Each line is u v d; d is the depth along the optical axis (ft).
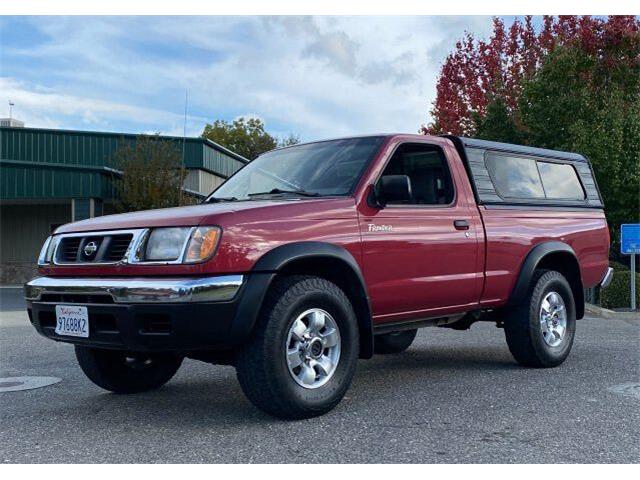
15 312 46.57
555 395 17.29
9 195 84.38
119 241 14.80
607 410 15.67
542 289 20.94
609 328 32.60
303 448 12.84
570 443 13.11
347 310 15.40
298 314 14.60
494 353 24.56
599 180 48.26
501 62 71.97
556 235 21.84
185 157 98.32
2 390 18.84
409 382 19.13
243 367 14.24
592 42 54.95
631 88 54.54
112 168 92.63
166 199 84.53
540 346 20.80
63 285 14.97
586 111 51.60
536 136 54.08
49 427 14.76
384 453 12.50
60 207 97.45
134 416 15.64
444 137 19.61
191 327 13.42
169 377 18.79
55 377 20.88
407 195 15.69
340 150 17.92
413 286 17.25
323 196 16.39
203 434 13.91
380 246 16.47
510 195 20.83
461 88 74.23
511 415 15.23
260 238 14.24
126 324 13.83
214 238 13.73
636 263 54.60
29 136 99.30
